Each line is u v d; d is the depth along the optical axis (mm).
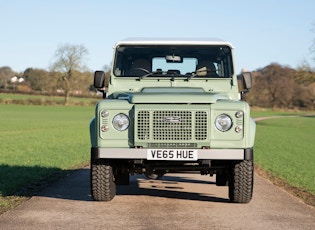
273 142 34062
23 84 127875
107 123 8594
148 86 9820
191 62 9961
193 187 11898
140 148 8438
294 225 7609
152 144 8445
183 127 8422
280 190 11672
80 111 88250
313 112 121625
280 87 124438
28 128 42094
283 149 27781
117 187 11711
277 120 83188
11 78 137625
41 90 115875
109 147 8578
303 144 32844
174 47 9984
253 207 9070
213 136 8508
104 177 8914
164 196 10305
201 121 8445
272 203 9625
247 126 8547
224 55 9953
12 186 11258
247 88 9805
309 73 79625
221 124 8516
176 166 9008
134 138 8445
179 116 8422
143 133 8430
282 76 125000
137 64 9961
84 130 40500
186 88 9578
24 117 64062
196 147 8469
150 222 7605
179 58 9953
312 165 19031
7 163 16625
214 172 9562
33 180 12680
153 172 9508
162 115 8422
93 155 8539
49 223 7484
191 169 9062
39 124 49062
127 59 9992
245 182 8891
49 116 69188
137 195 10391
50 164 16656
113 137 8594
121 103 8594
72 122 54688
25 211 8391
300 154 24484
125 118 8586
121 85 9867
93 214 8180
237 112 8523
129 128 8578
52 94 114250
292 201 9977
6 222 7523
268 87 125688
